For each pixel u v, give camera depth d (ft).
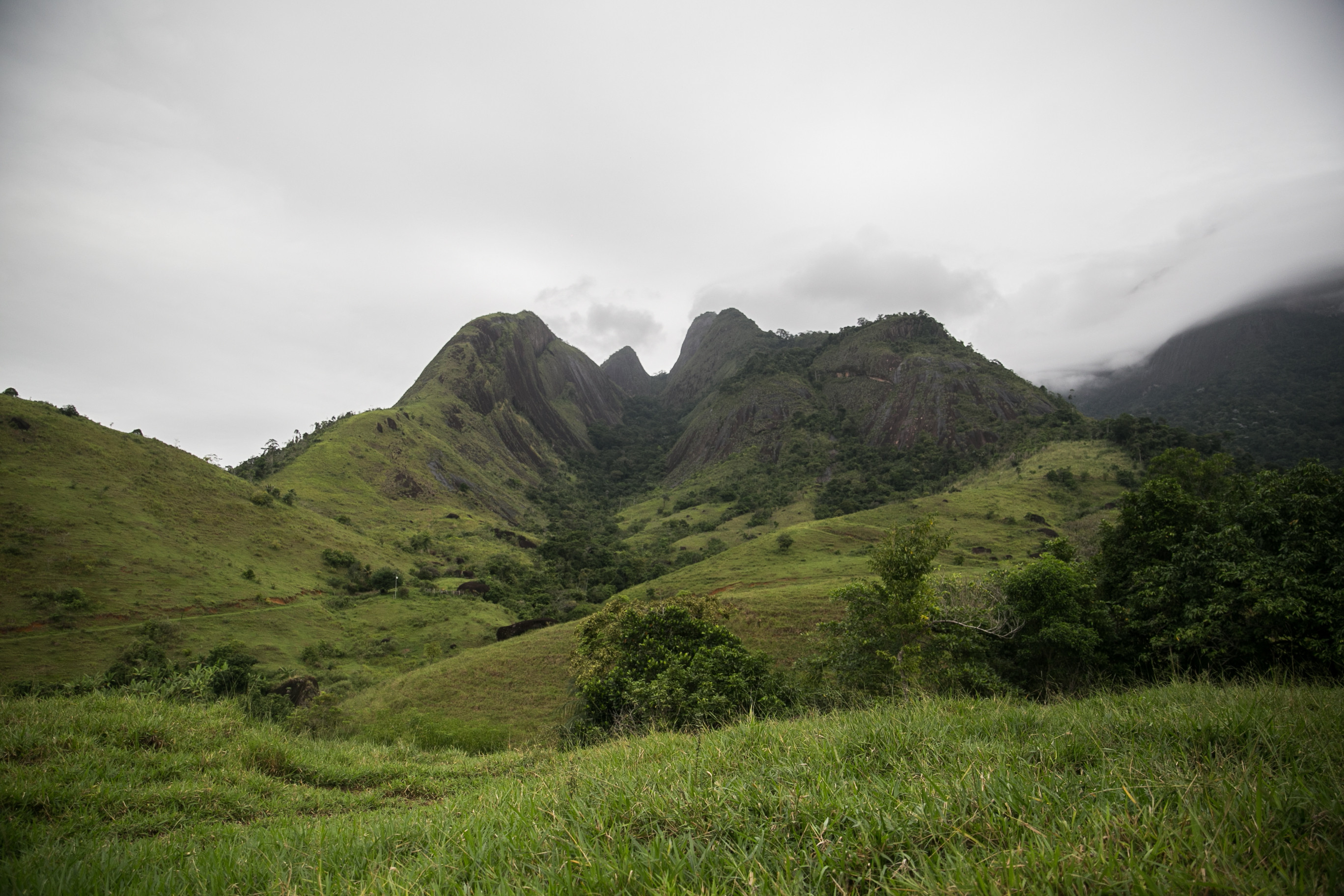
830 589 171.22
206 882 10.33
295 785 26.00
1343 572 45.24
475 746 82.23
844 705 52.16
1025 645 66.59
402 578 276.82
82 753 22.93
